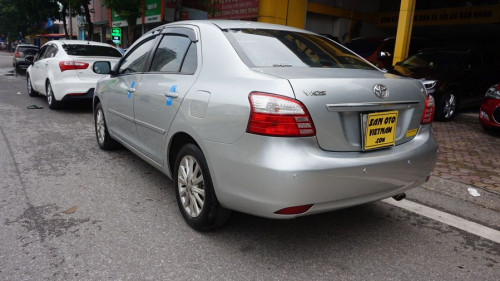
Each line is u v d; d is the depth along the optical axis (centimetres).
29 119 777
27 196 388
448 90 852
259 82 260
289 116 244
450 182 469
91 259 279
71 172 466
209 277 262
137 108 405
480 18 1523
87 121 781
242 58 295
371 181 273
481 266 291
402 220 366
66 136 648
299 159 245
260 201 254
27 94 1173
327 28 1708
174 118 327
